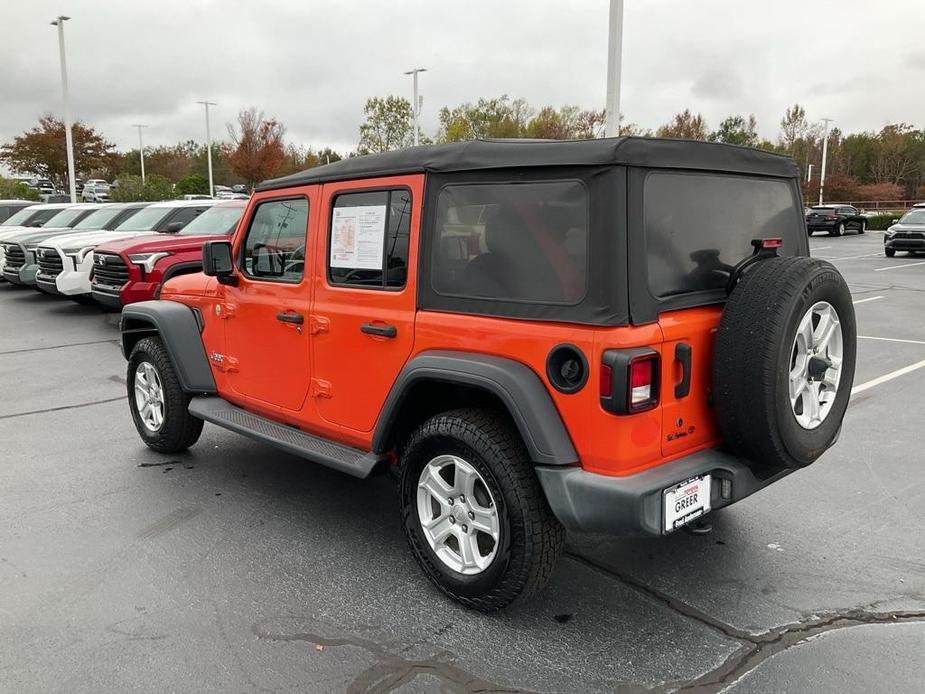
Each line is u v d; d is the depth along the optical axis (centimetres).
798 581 351
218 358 480
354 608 331
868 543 389
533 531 298
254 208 434
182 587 352
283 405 425
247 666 290
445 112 4944
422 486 338
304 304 395
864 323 1098
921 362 823
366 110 4528
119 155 4478
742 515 425
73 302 1370
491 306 304
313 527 417
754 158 336
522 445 305
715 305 311
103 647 303
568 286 281
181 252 1003
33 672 287
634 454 279
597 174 273
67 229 1433
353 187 362
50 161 4191
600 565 368
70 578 361
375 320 352
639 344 273
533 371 292
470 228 311
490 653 296
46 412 662
